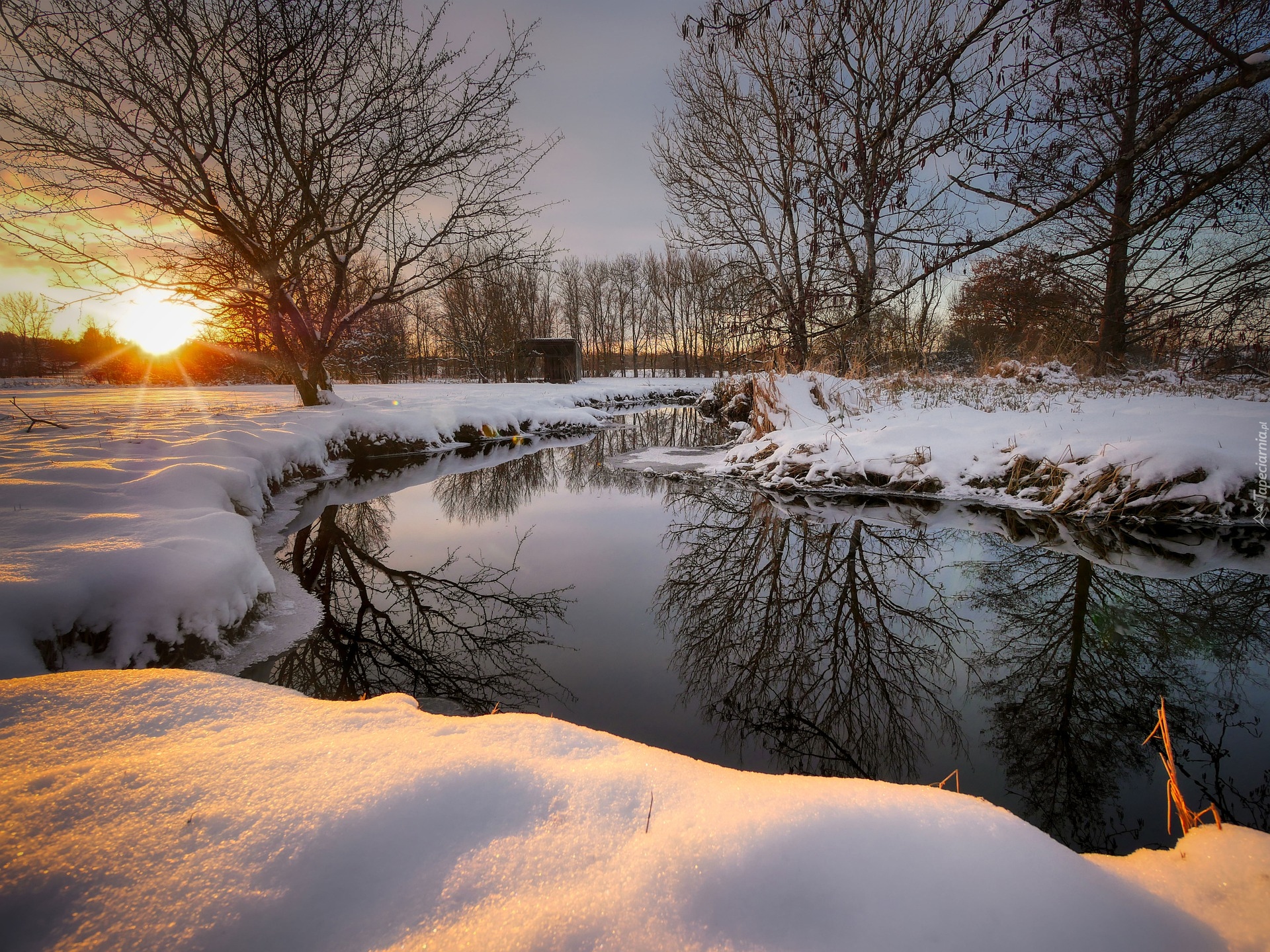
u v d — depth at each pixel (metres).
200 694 1.41
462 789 1.01
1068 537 4.70
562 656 2.87
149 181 6.07
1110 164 1.66
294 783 1.01
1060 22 1.71
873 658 2.90
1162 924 0.80
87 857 0.83
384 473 7.30
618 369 48.06
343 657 2.71
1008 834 0.91
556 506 6.01
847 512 5.68
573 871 0.84
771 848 0.87
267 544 4.26
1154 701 2.45
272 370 9.11
